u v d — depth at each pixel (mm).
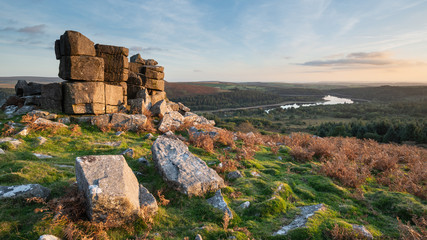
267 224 5277
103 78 14750
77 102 13844
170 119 15398
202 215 5488
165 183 6562
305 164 10422
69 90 13695
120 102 16156
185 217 5406
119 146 10555
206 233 4734
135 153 9086
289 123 123312
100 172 5020
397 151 13453
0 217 4457
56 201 5008
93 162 5297
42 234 4020
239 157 9953
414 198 6859
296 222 5293
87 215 4680
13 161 7324
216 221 5293
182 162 7082
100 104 14656
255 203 6094
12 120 12695
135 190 5387
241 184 7355
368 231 4973
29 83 18469
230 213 5457
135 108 15828
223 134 12906
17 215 4645
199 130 13594
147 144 11469
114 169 5215
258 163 9945
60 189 5855
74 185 5898
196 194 6203
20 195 5070
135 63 19875
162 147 7816
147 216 5008
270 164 10047
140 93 17547
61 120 13102
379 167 10312
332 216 5605
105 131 13086
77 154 9484
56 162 8047
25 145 9586
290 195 6887
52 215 4574
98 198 4336
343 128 70125
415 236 4793
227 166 8586
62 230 4207
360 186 7859
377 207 6434
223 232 4812
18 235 4070
